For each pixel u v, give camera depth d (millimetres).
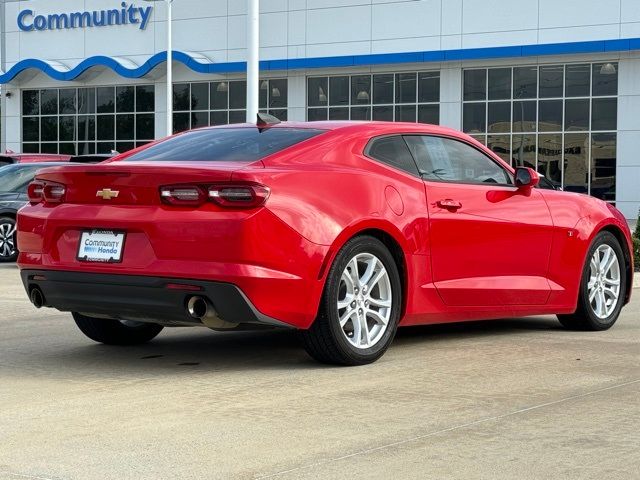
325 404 5246
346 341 6223
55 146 38969
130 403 5293
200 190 5805
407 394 5488
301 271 5898
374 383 5797
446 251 6820
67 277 6203
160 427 4770
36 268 6375
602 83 30188
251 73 19484
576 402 5281
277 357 6707
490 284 7117
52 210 6352
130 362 6547
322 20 34188
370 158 6570
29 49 39750
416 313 6668
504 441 4484
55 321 8547
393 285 6473
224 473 4023
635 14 29594
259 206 5762
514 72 31281
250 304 5762
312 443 4469
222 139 6730
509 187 7418
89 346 7207
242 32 35438
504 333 7848
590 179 30406
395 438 4547
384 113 33156
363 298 6328
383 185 6465
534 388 5652
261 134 6684
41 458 4250
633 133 29781
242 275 5691
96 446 4438
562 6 30516
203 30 36156
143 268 5871
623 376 6023
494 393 5512
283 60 33969
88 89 38312
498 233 7152
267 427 4758
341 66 33250
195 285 5734
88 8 38469
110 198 6086
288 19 34750
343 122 6824
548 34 30734
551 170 30922
